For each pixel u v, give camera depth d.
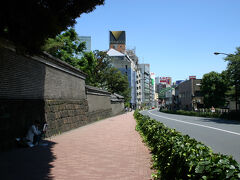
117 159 8.12
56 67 17.84
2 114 10.18
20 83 12.38
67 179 5.70
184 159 4.59
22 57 12.56
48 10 7.38
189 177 4.11
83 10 8.53
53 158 8.23
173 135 7.70
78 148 10.41
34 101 13.72
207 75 58.59
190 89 79.56
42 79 15.48
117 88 63.84
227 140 12.83
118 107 62.34
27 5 6.79
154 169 6.78
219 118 39.47
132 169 6.77
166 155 6.12
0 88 10.44
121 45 130.75
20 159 8.05
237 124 25.08
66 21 8.52
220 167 3.43
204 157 4.18
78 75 24.33
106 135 15.66
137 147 10.70
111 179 5.75
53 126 15.99
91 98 30.66
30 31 7.37
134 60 134.75
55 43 15.80
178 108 100.75
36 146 10.97
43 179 5.68
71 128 20.03
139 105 135.50
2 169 6.66
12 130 10.83
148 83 173.00
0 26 7.52
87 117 26.89
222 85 57.34
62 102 19.02
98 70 56.88
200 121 30.62
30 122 12.83
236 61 33.03
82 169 6.71
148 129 12.56
